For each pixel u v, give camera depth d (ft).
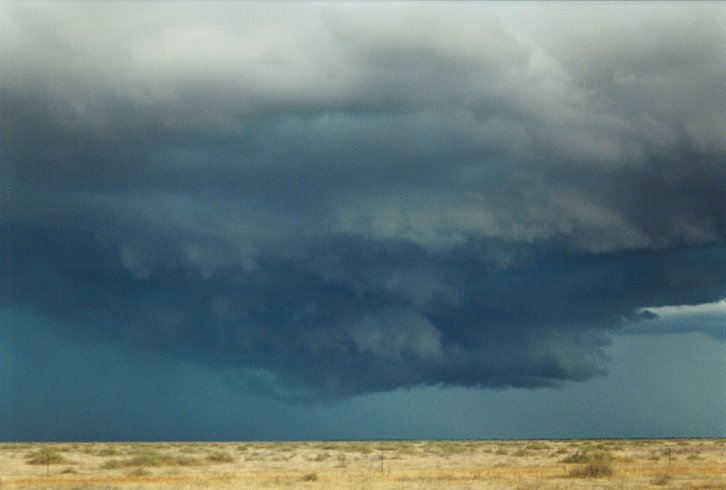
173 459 231.50
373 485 142.72
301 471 190.08
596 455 228.84
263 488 138.00
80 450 372.99
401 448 430.20
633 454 276.82
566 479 156.87
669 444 452.76
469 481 151.94
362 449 410.72
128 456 290.56
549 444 475.72
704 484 142.51
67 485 148.05
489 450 366.63
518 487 137.90
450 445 522.88
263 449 427.33
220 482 152.76
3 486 146.30
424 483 146.92
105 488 139.23
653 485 142.31
